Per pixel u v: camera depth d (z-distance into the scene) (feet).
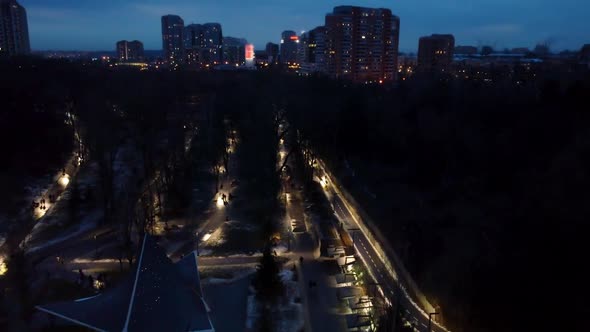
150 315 97.19
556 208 149.89
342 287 135.13
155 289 101.60
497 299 124.06
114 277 139.54
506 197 179.22
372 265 148.46
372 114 283.38
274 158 236.02
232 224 185.57
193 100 372.58
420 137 252.62
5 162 233.96
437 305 126.82
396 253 153.28
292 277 142.61
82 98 275.59
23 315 117.39
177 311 102.27
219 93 367.25
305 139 247.29
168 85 339.36
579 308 113.91
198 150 275.80
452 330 117.80
